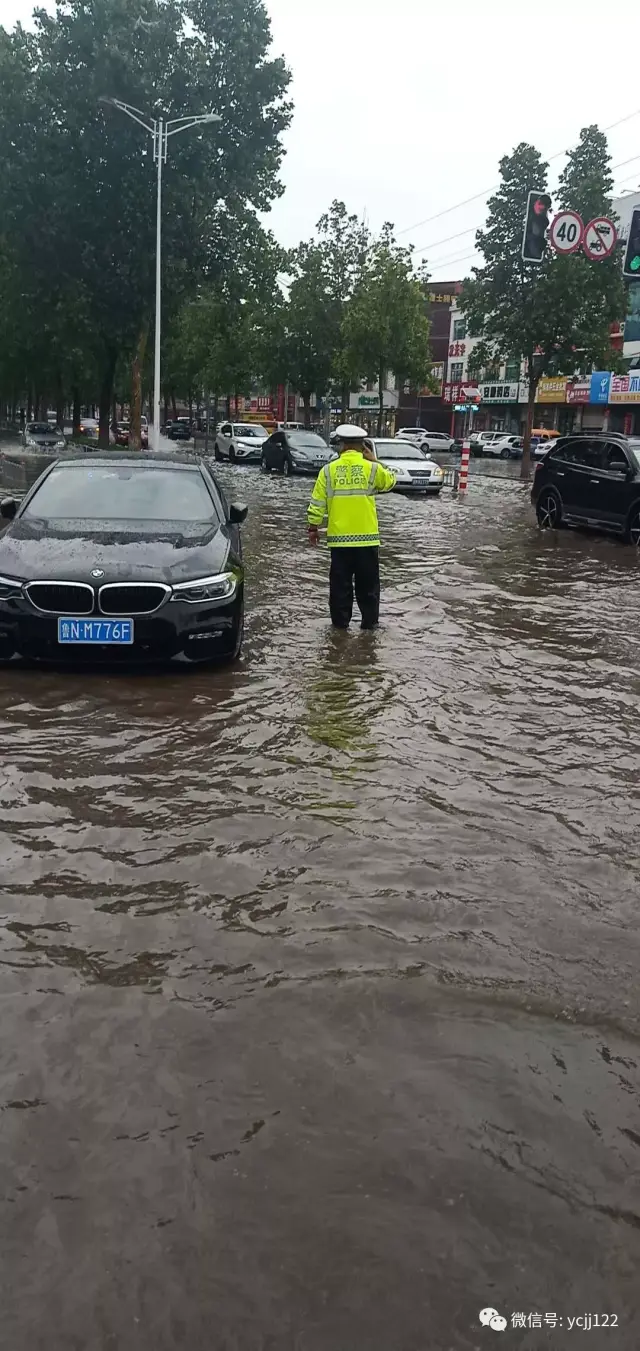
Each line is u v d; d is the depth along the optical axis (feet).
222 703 20.58
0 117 106.42
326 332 155.74
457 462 175.52
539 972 10.80
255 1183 7.73
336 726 19.31
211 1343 6.48
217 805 15.23
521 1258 7.13
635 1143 8.26
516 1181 7.80
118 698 20.74
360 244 152.25
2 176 107.76
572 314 109.40
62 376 168.86
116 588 21.91
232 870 13.03
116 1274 6.94
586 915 12.12
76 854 13.43
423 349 148.36
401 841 14.08
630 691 22.82
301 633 27.84
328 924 11.70
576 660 25.71
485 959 11.02
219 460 146.82
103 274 111.75
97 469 27.50
